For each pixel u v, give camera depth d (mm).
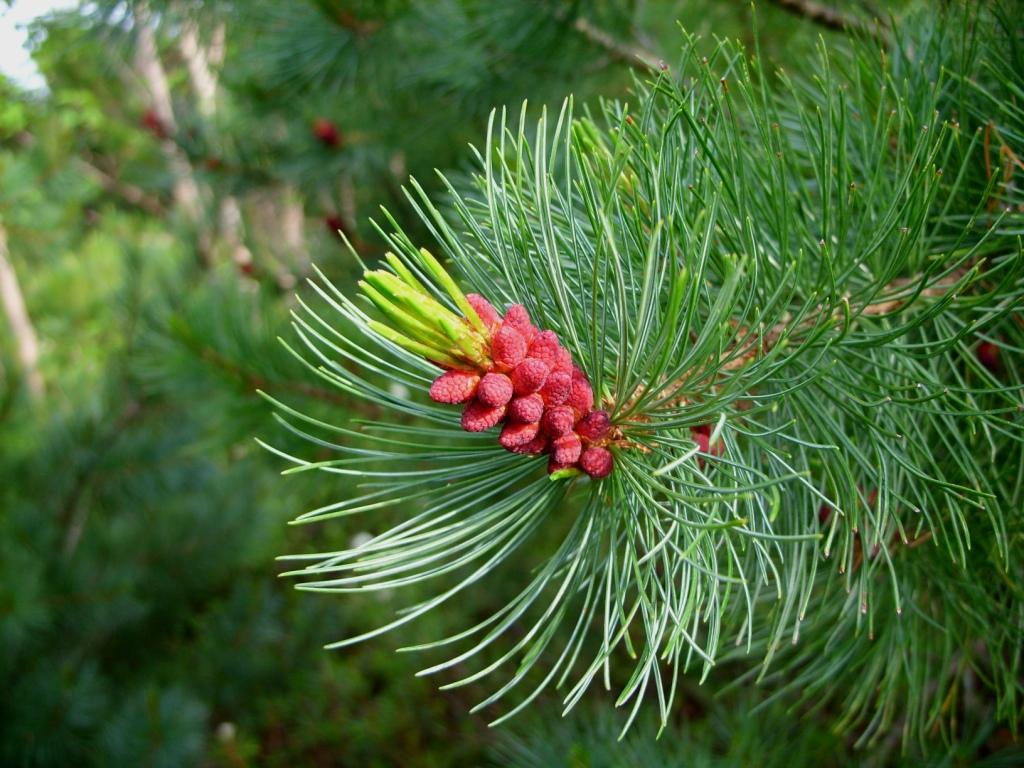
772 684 574
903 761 414
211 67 964
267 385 656
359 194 980
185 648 1274
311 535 1734
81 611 1092
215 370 653
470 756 1259
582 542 248
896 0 457
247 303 689
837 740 475
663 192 255
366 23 723
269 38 781
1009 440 307
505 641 1312
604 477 255
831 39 509
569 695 216
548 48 634
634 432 252
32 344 1708
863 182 323
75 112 1578
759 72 260
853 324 276
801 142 360
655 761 447
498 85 677
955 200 314
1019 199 299
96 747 948
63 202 1424
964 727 418
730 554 236
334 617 1355
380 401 253
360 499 248
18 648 1014
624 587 235
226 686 1246
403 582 235
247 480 1242
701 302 285
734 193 263
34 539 1104
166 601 1230
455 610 1406
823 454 270
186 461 1208
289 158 966
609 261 244
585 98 683
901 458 262
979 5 289
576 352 249
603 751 442
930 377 277
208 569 1209
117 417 1189
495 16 618
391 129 844
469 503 258
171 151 1146
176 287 817
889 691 322
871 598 326
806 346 235
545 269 251
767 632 343
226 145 1068
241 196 1075
